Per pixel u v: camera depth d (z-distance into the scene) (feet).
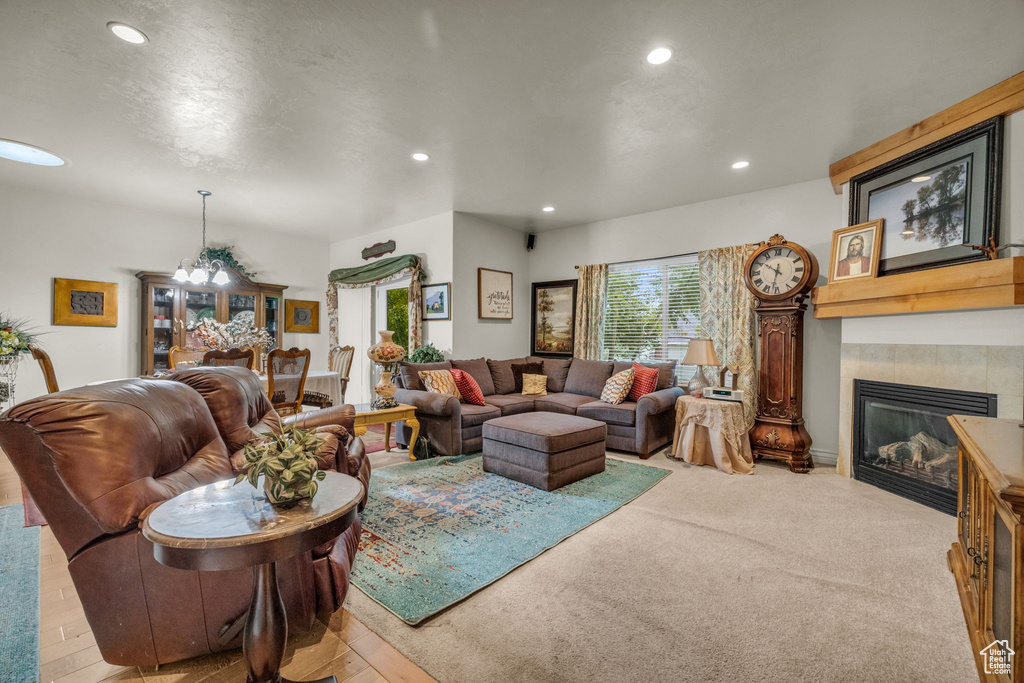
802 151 10.93
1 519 8.30
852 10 6.09
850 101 8.56
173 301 16.10
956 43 6.81
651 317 16.60
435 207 15.93
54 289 14.46
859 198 11.07
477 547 7.16
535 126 9.61
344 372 17.44
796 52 7.05
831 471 11.93
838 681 4.40
